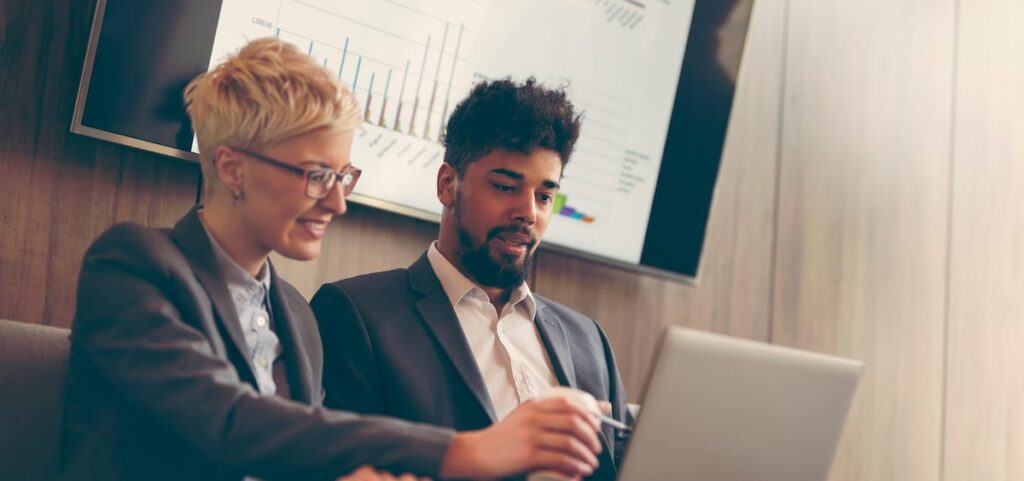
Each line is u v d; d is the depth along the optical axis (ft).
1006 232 10.98
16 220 6.01
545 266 8.02
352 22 6.90
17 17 6.08
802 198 9.53
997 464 10.71
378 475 3.93
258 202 4.48
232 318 4.36
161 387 3.93
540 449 4.07
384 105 7.05
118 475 4.05
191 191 6.57
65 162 6.17
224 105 4.46
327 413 4.01
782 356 4.56
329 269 7.00
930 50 10.53
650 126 8.26
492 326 5.79
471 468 3.99
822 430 4.73
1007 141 11.05
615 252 8.13
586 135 7.97
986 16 10.98
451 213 5.82
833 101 9.79
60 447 4.72
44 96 6.13
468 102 5.88
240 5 6.51
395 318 5.52
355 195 6.92
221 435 3.88
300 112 4.44
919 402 10.25
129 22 6.21
